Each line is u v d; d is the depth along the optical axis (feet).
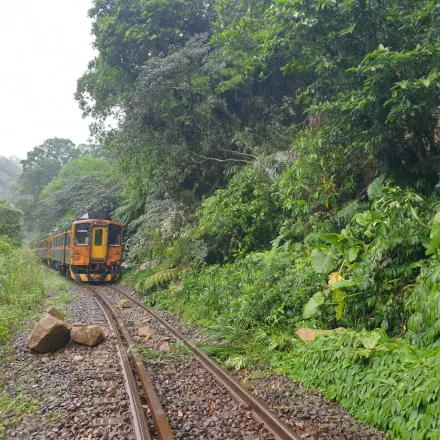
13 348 24.52
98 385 18.17
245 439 13.26
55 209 129.90
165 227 52.65
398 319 20.44
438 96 24.04
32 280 48.47
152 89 50.26
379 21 27.14
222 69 50.39
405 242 21.42
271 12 29.09
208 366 20.66
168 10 58.44
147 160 57.72
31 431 14.05
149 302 43.09
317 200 31.63
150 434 13.61
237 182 44.19
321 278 25.86
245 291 29.73
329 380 17.34
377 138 26.55
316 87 29.84
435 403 12.51
